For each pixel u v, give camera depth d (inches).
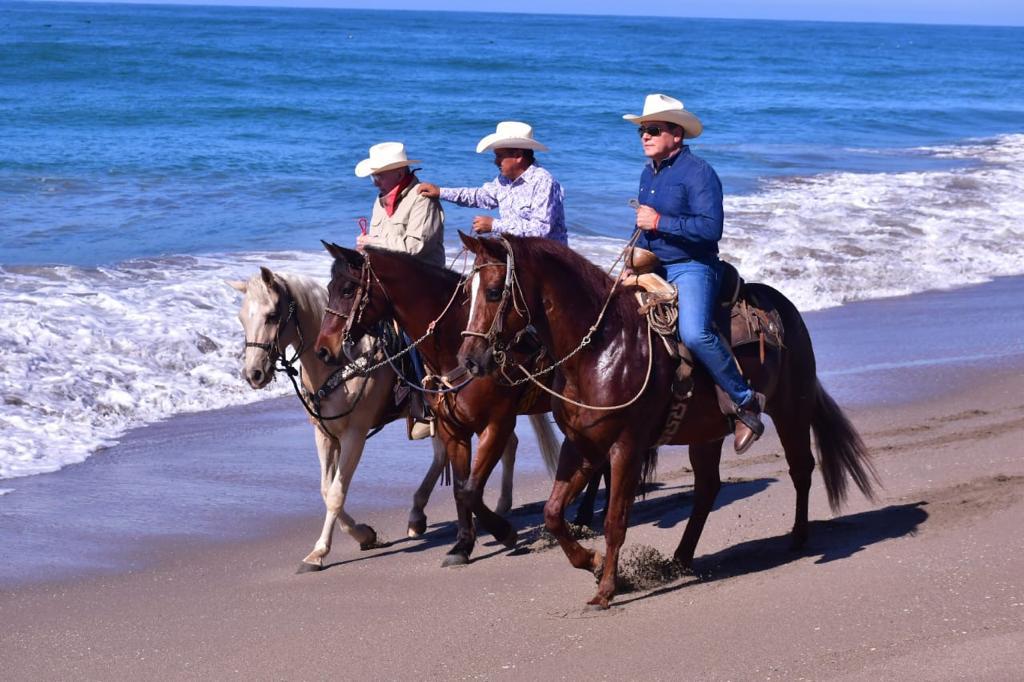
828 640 207.8
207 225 745.0
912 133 1638.8
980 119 1899.6
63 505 332.5
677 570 263.3
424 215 302.2
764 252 725.3
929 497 308.7
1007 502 289.0
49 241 675.4
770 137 1497.3
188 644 234.5
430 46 3971.5
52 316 489.7
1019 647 194.1
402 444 409.4
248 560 295.6
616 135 1373.0
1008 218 866.8
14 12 7288.4
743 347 251.0
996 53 5757.9
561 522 242.5
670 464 385.1
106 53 2436.0
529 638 226.1
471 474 281.9
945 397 439.2
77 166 963.3
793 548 277.3
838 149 1370.6
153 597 266.2
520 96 1974.7
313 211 808.9
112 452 383.9
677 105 240.4
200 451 387.5
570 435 238.4
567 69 2869.1
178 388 446.0
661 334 235.0
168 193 862.5
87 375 441.1
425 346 275.6
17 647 234.7
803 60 4018.2
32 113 1352.1
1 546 298.7
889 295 650.2
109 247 664.4
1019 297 643.5
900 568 245.3
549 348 233.5
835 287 660.7
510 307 222.5
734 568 266.1
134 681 216.1
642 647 214.4
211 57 2593.5
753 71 3181.6
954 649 196.5
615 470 234.7
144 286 555.5
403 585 269.9
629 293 238.8
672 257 244.1
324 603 258.7
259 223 756.6
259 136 1243.8
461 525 289.0
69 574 281.1
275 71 2276.1
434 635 232.1
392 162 299.3
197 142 1167.6
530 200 297.4
